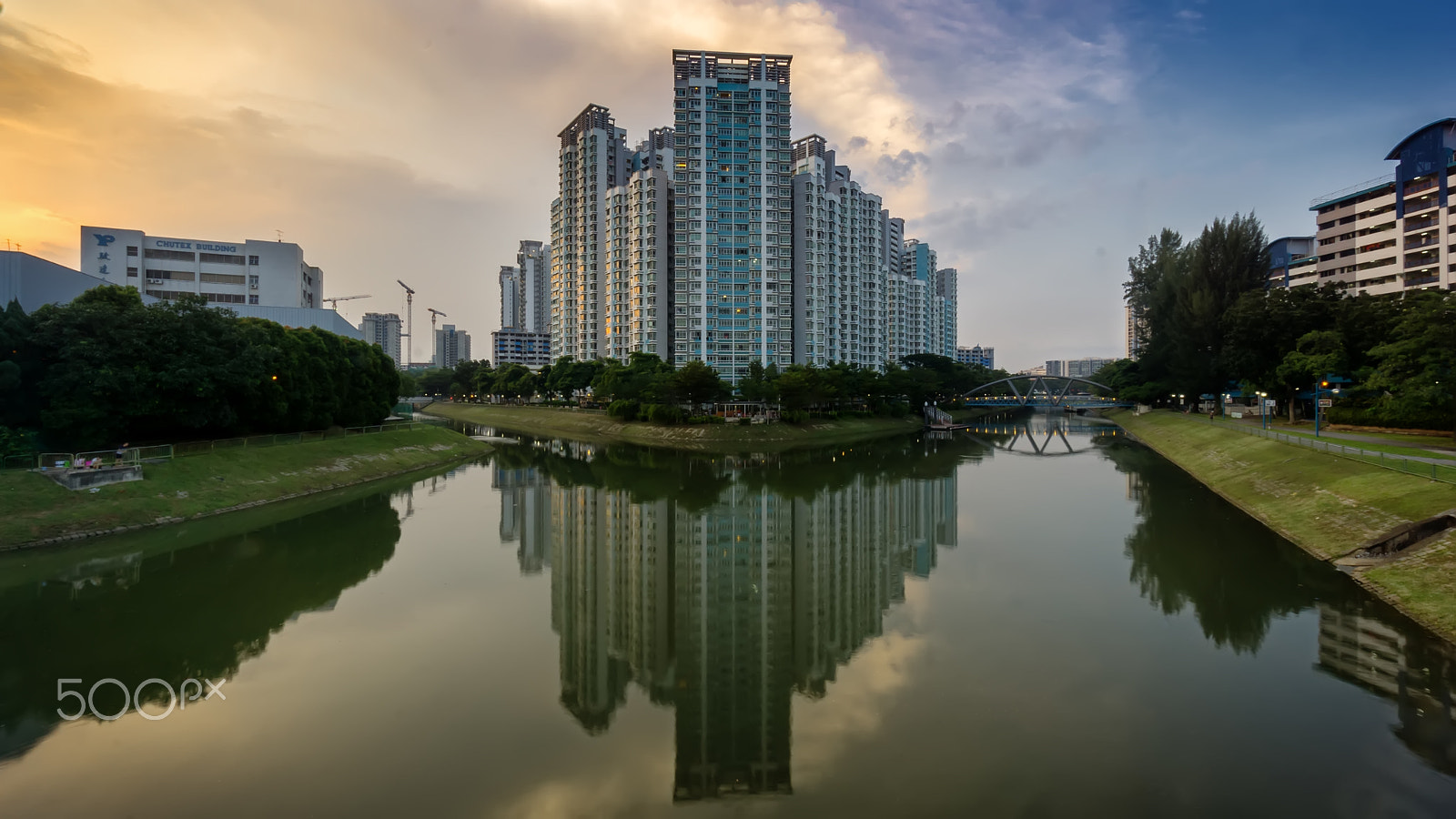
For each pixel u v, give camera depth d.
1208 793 13.60
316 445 54.41
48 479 33.34
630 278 135.38
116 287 43.03
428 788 14.22
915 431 121.06
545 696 18.55
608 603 26.56
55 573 28.39
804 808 13.39
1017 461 72.00
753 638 23.05
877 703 17.91
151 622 23.47
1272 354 67.56
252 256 96.44
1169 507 43.53
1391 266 92.19
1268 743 15.37
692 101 124.00
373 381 68.44
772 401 103.31
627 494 50.66
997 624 23.48
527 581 29.27
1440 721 16.05
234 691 18.61
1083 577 28.81
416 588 28.03
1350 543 28.75
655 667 20.70
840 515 43.19
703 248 123.94
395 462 60.50
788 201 128.75
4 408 36.12
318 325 90.25
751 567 31.80
